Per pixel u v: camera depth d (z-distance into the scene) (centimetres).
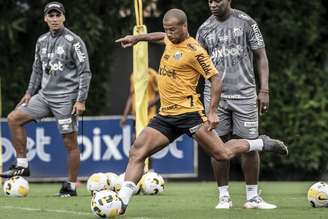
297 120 5919
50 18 3588
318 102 5956
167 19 2762
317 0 5997
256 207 3092
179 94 2789
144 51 4041
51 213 2944
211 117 2778
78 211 3014
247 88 3062
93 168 5216
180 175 5234
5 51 5744
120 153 5216
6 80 5738
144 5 5712
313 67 6028
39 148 5184
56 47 3612
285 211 2978
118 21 5769
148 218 2752
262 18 5941
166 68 2800
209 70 2767
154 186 3731
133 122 5184
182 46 2781
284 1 5934
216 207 3120
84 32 5572
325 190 3127
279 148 3006
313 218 2762
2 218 2800
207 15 5834
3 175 3741
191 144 5234
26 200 3456
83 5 5641
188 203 3312
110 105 5966
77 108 3606
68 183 3688
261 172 5975
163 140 2803
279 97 5934
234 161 5747
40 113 3681
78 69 3612
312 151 5906
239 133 3078
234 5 5888
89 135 5219
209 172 5775
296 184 5003
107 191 2781
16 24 5625
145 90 4053
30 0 5722
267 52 5934
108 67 5875
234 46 3044
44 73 3653
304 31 5994
